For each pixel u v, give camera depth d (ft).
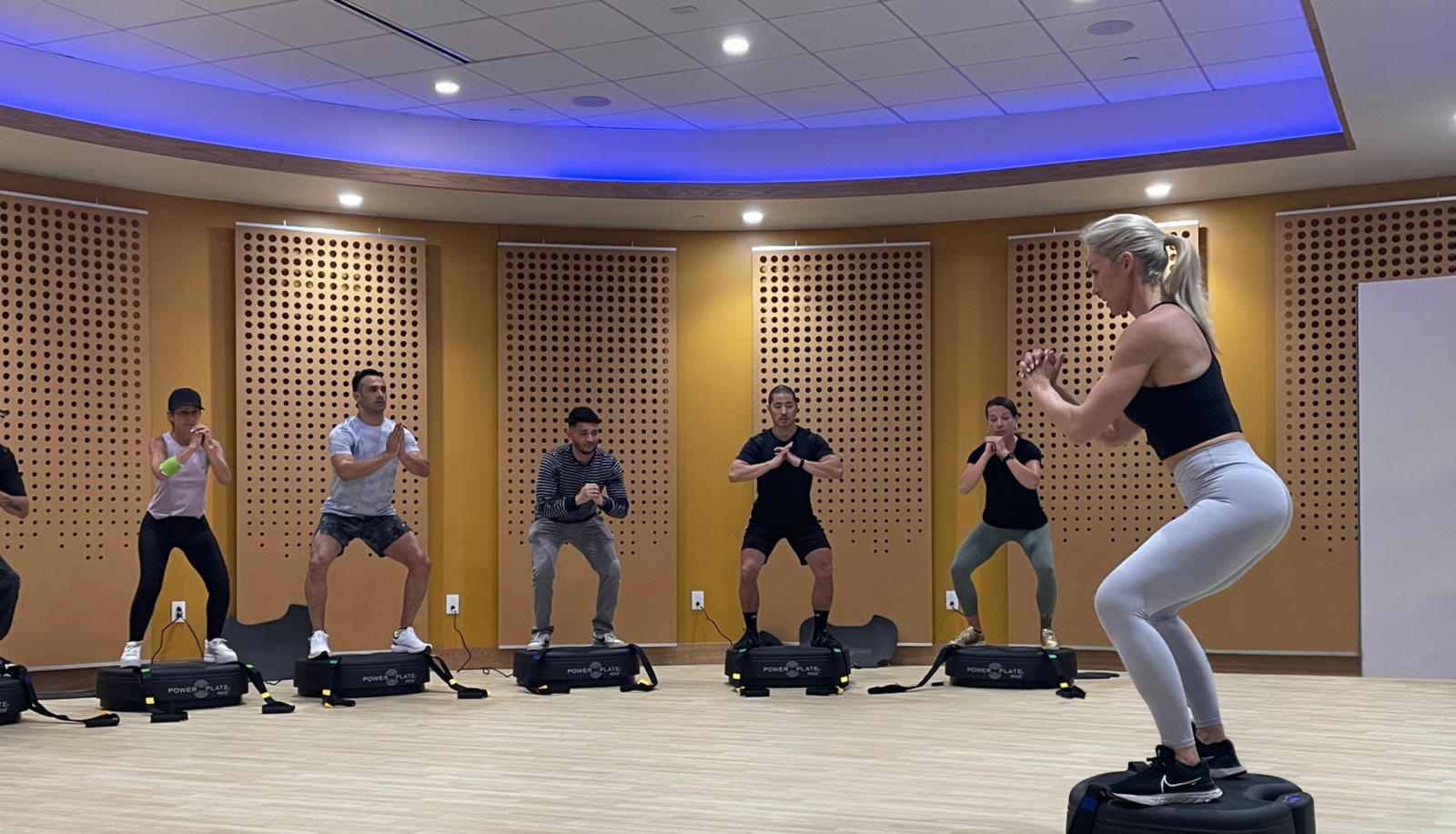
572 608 27.58
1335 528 24.91
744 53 22.13
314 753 15.71
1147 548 9.55
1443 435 22.48
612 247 28.40
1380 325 23.02
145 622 21.06
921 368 27.94
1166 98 24.79
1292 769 14.29
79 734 17.35
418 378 27.35
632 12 20.12
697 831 11.34
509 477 27.71
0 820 11.92
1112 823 9.53
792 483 23.09
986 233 27.94
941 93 24.48
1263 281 25.81
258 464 25.88
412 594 22.34
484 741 16.58
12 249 23.35
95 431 24.13
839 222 28.25
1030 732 17.13
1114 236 10.21
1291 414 25.30
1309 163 23.54
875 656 25.76
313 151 24.91
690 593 28.32
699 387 28.73
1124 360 9.70
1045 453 26.96
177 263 25.55
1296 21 20.53
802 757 15.28
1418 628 22.68
